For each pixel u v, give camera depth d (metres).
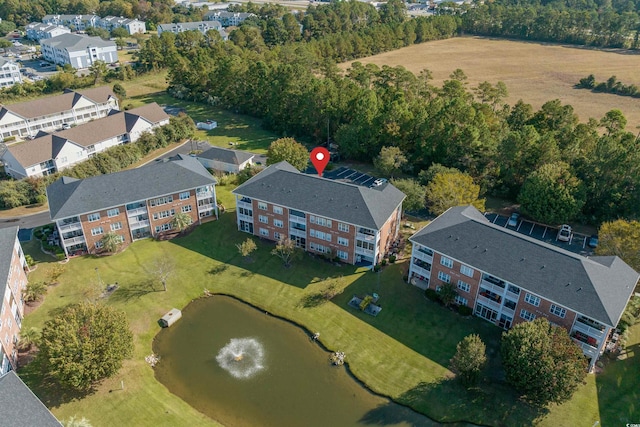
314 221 66.31
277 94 118.19
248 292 61.88
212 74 142.75
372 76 142.62
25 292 57.75
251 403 46.62
